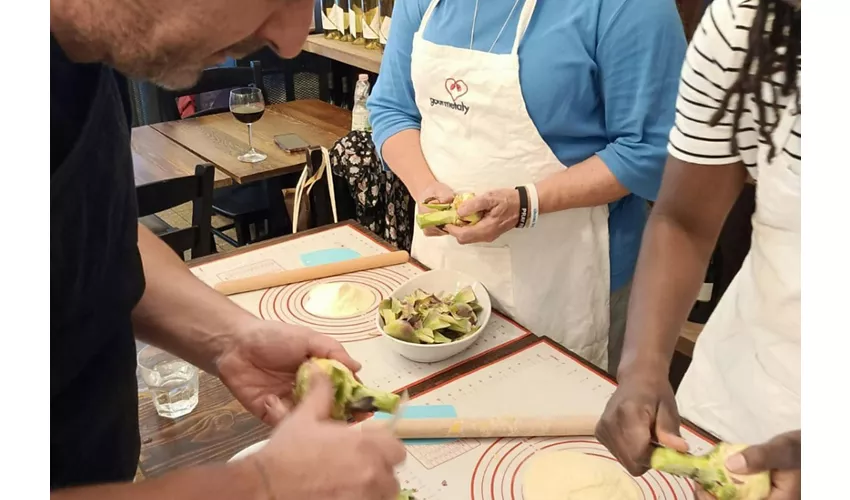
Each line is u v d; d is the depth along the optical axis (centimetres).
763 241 92
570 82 130
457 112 141
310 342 89
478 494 88
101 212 65
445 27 142
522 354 116
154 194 187
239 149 262
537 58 130
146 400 107
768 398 98
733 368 104
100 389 72
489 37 135
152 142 268
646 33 124
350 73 323
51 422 67
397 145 157
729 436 105
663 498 86
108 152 65
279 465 58
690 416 112
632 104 128
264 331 89
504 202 131
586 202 133
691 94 90
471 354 117
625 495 85
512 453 94
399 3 156
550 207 133
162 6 52
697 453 93
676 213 98
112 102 66
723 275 174
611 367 163
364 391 84
